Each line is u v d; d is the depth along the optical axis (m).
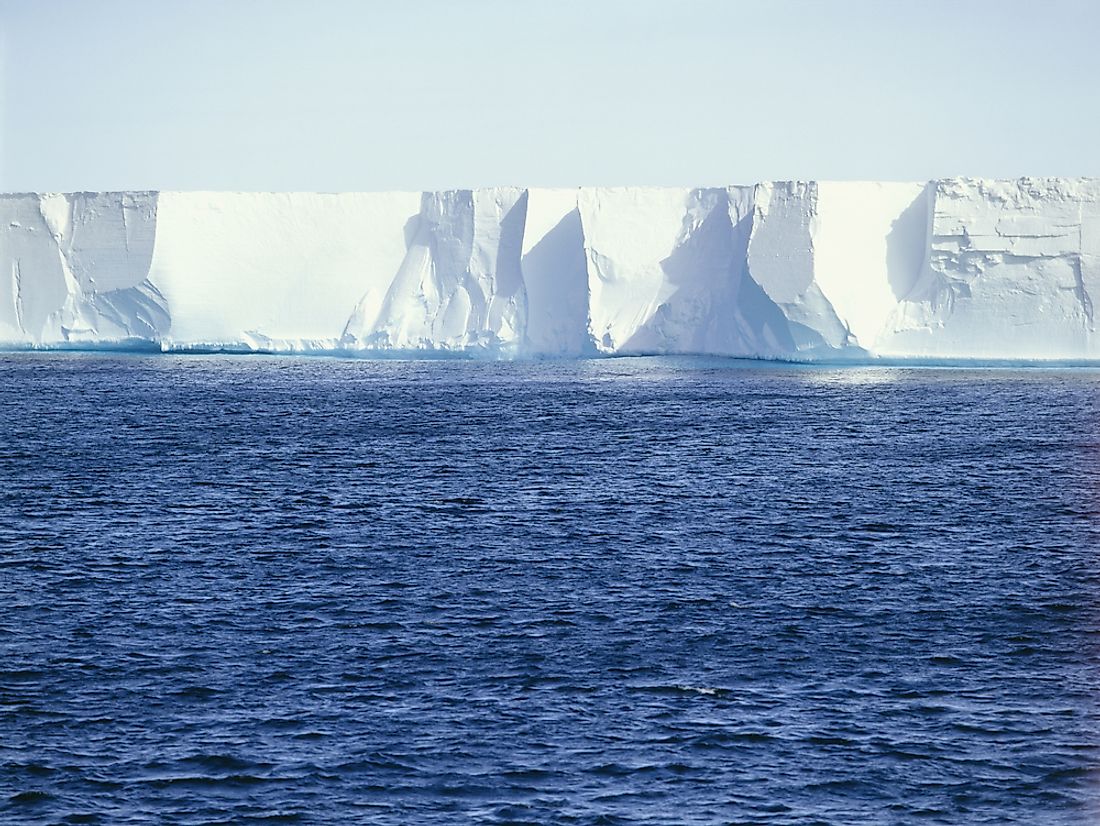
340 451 198.50
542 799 72.56
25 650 95.00
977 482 170.12
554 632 99.88
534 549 128.12
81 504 150.88
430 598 109.31
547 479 171.25
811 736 80.38
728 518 144.62
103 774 75.19
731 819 70.56
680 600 108.94
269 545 129.38
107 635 98.69
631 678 89.69
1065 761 77.06
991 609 106.94
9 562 121.12
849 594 111.25
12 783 74.00
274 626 101.12
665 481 170.12
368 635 99.00
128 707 84.38
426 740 79.50
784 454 197.00
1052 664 93.19
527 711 83.81
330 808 71.69
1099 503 154.25
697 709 84.25
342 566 120.56
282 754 77.62
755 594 111.25
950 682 89.31
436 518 143.88
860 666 92.44
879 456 195.12
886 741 79.62
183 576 116.50
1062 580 116.69
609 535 135.12
